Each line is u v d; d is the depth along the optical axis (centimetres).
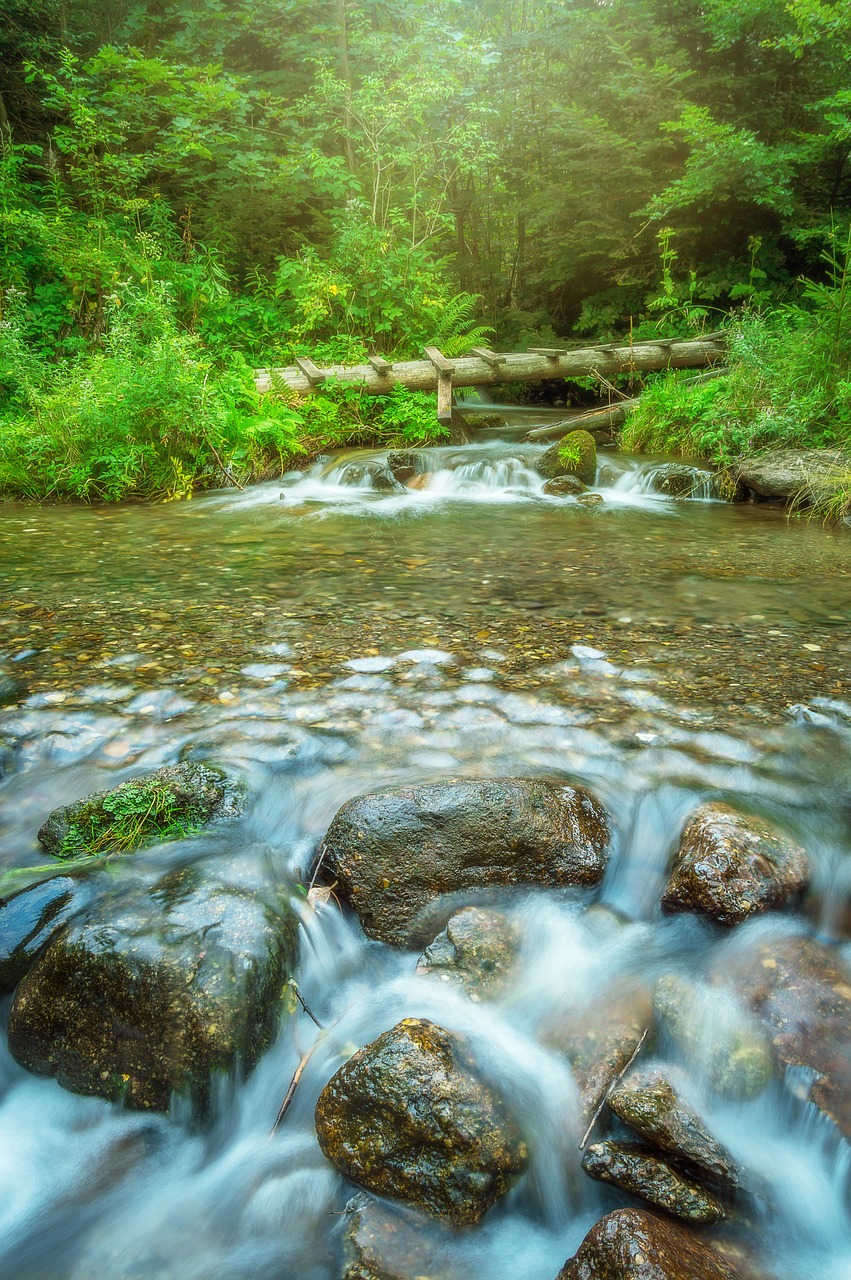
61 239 1096
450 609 456
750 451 835
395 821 246
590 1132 180
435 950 223
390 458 902
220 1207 182
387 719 325
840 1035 193
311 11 1420
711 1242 161
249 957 210
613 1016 205
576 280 1606
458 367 1077
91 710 331
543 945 228
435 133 1427
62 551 588
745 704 337
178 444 853
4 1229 179
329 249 1313
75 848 257
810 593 484
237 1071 200
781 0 1183
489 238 1712
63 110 1337
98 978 206
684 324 1348
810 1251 164
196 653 389
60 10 1387
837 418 816
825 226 1285
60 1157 196
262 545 611
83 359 1006
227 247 1303
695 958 221
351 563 557
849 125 1114
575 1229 172
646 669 371
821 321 849
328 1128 181
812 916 235
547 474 878
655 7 1399
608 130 1454
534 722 323
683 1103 180
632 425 1023
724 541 624
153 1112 201
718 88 1368
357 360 1102
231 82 1250
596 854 250
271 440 925
